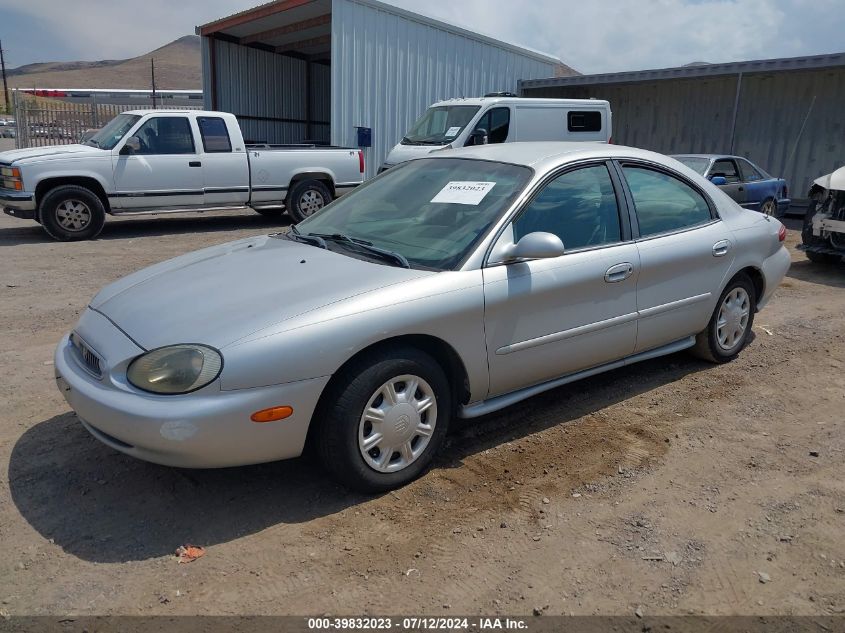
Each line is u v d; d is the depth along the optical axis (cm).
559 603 268
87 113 2120
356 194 469
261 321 308
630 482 357
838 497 344
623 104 1938
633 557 296
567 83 1816
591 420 429
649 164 461
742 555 298
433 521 320
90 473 357
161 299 343
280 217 1388
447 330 344
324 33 1692
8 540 302
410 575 283
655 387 484
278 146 1244
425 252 373
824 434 415
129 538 305
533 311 377
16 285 760
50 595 269
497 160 425
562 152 426
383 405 332
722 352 520
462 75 1695
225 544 301
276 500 336
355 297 324
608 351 425
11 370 498
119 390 301
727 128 1742
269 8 1568
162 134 1105
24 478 352
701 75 1622
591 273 399
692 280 466
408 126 1584
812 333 626
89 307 374
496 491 346
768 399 466
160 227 1233
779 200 1343
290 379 302
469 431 412
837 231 868
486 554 297
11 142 3344
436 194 419
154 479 353
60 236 1055
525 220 384
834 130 1564
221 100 1814
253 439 301
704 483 357
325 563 290
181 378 292
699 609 266
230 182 1163
